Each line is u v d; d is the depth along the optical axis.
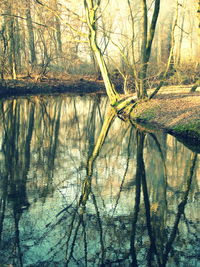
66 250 6.30
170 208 7.97
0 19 30.98
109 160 12.04
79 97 32.53
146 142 14.44
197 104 17.89
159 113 18.12
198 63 29.69
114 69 37.41
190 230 6.98
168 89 25.84
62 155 12.75
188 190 9.12
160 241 6.53
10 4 27.69
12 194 8.80
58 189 9.19
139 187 9.36
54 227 7.12
